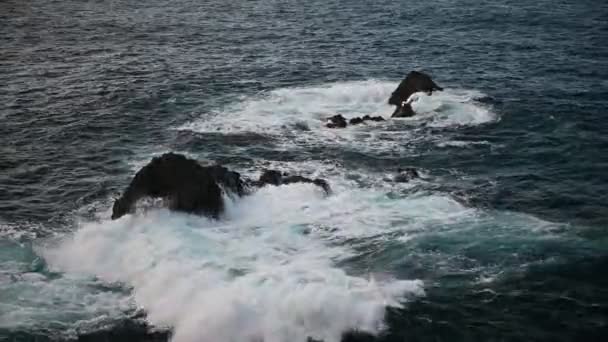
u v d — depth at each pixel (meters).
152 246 23.38
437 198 27.97
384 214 26.42
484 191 28.97
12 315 20.44
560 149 33.97
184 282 21.42
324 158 32.97
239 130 36.91
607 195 28.66
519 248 23.84
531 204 27.67
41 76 47.91
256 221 25.66
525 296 21.25
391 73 48.62
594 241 24.36
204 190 25.62
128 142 35.69
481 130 36.81
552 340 19.50
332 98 42.41
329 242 24.23
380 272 22.27
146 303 21.14
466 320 20.17
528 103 41.03
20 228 26.16
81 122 38.50
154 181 25.89
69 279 22.42
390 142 35.03
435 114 38.91
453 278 22.05
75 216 27.33
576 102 41.28
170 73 48.75
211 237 24.25
